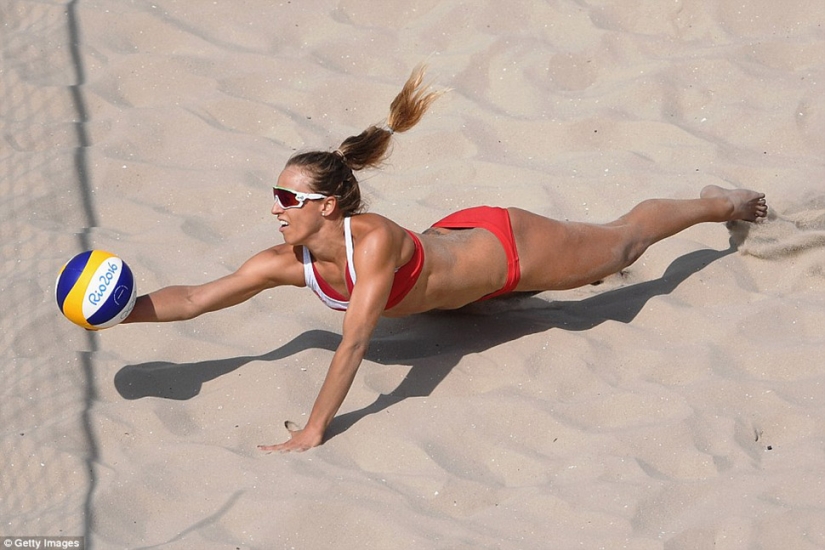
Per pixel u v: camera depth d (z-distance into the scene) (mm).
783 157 18234
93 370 14547
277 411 13789
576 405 13672
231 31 21375
